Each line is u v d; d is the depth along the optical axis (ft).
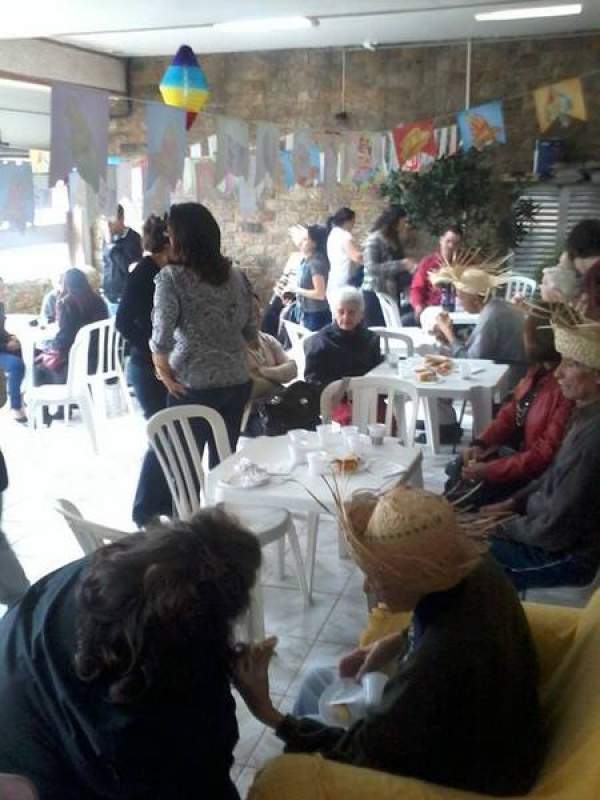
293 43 23.66
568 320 7.74
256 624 8.80
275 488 8.54
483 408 13.20
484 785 4.34
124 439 17.21
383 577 4.42
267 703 5.09
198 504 10.30
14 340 18.17
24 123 23.57
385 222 21.53
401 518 4.38
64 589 4.46
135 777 3.81
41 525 12.73
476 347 14.84
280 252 26.43
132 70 26.12
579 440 7.15
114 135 26.53
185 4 16.06
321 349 13.69
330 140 15.89
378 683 5.60
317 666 6.36
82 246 25.64
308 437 9.93
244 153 11.80
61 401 16.30
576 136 22.86
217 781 4.13
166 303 10.34
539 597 8.30
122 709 3.80
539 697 5.06
